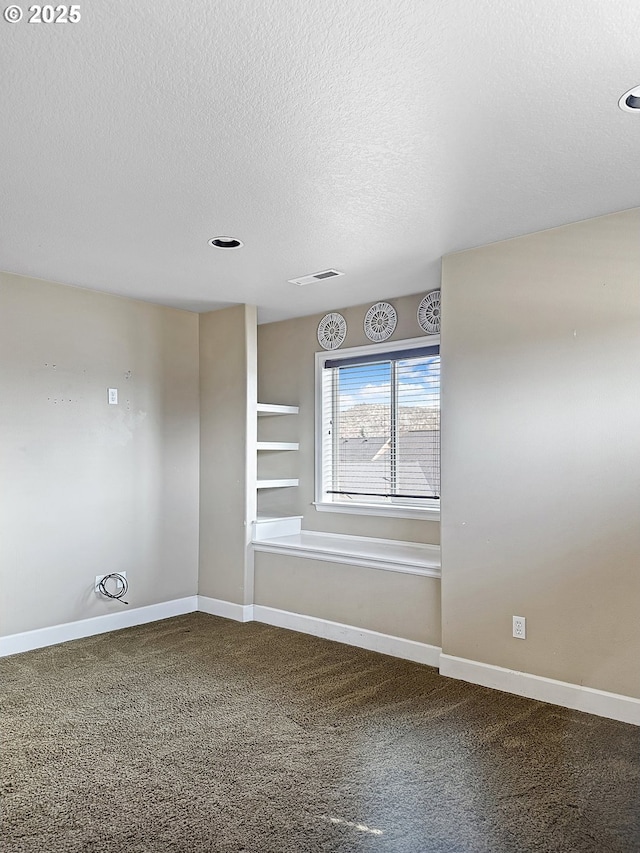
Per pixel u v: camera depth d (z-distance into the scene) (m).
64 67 1.79
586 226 3.04
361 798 2.26
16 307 3.92
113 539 4.41
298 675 3.53
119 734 2.78
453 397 3.51
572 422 3.07
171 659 3.79
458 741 2.71
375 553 4.04
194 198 2.75
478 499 3.40
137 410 4.58
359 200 2.79
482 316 3.40
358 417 4.82
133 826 2.09
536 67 1.82
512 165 2.46
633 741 2.70
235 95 1.95
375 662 3.74
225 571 4.76
